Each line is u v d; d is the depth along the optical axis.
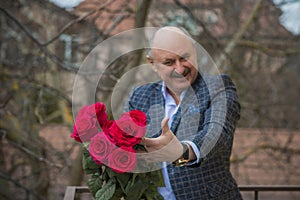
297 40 4.54
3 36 4.18
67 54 4.01
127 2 3.97
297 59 4.65
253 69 4.61
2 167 4.44
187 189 1.47
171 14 4.17
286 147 4.38
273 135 4.49
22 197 4.57
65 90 4.22
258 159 4.69
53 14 4.06
